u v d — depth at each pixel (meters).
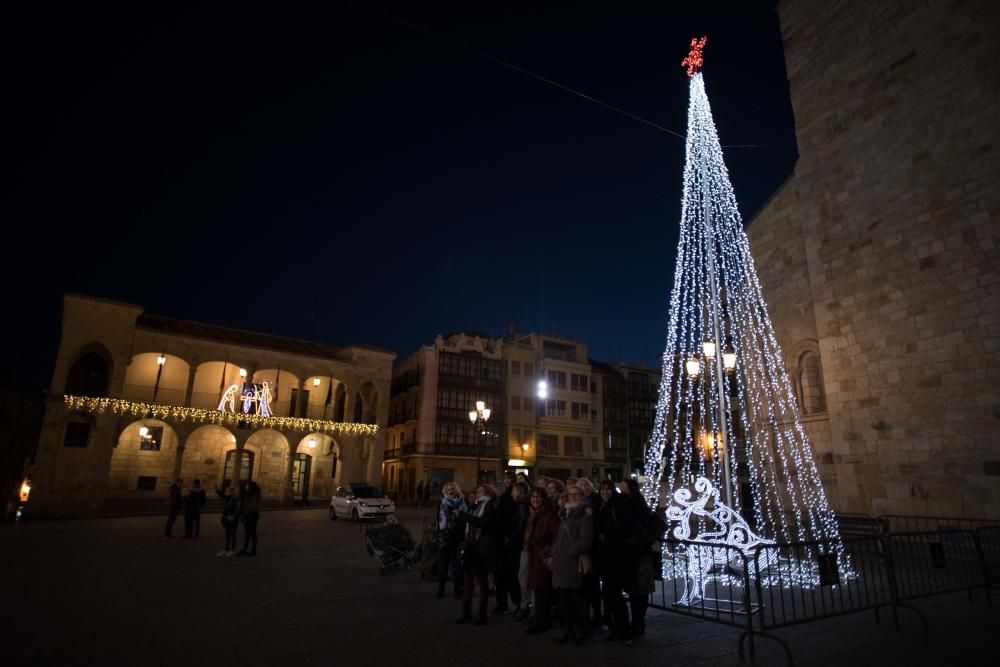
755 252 22.95
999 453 14.13
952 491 14.98
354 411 38.28
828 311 18.91
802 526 18.97
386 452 51.78
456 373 47.03
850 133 18.84
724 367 14.73
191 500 17.52
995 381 14.40
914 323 16.38
